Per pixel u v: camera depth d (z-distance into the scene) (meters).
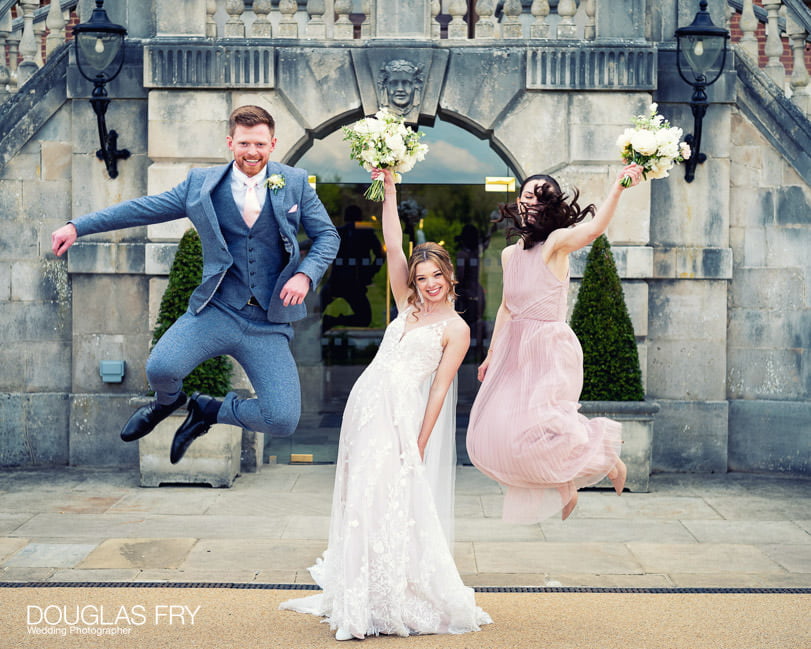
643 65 7.87
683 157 4.20
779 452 8.15
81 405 8.11
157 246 7.91
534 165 8.00
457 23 8.01
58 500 7.04
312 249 4.34
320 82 7.93
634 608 4.74
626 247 7.91
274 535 6.18
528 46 7.92
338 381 9.35
